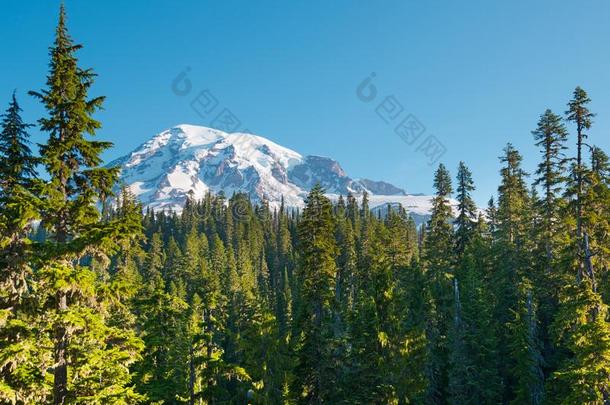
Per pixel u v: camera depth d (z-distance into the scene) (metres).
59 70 16.81
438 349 37.28
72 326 15.23
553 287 39.09
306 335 31.56
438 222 51.31
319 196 35.47
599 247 30.25
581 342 22.31
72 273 14.97
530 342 32.84
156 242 95.56
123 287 16.28
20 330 15.48
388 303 29.08
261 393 30.58
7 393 14.69
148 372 28.95
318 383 30.89
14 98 18.42
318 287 33.91
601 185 32.41
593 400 21.06
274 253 111.00
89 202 16.56
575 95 34.19
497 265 46.28
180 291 69.94
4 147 17.48
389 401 26.66
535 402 31.58
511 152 51.69
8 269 16.14
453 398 33.31
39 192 15.89
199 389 35.19
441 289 43.78
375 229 70.94
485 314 37.72
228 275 77.81
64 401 15.67
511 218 47.69
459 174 53.00
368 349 28.97
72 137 16.98
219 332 55.44
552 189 39.97
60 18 17.05
